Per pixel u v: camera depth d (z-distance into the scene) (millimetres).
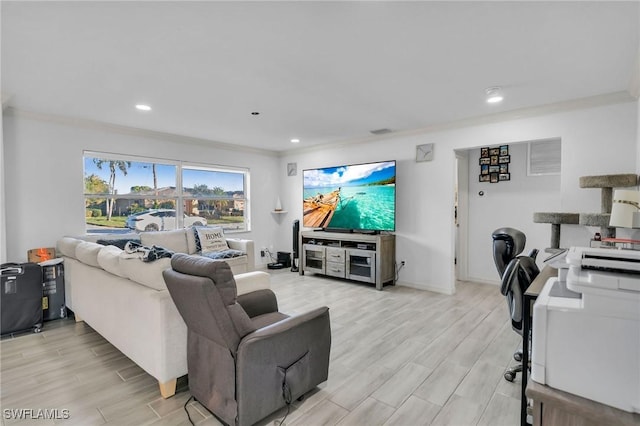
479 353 2643
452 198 4332
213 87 2941
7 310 2984
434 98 3254
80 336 2984
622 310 857
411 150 4672
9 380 2238
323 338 2066
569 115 3377
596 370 889
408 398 2031
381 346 2770
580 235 3279
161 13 1810
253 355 1668
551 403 925
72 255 3355
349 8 1773
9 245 3525
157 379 2043
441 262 4438
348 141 5363
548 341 952
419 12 1815
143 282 2141
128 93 3082
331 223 5422
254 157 6098
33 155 3682
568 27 1966
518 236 2316
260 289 2414
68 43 2137
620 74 2660
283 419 1826
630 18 1860
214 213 5578
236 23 1919
